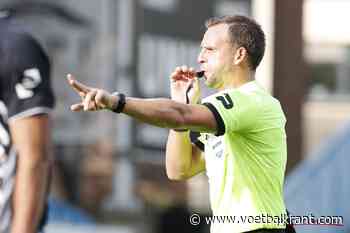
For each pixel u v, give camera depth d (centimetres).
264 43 1237
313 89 4641
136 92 2916
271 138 1192
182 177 1324
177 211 2959
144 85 2930
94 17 2894
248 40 1220
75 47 2883
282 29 3139
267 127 1182
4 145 1218
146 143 2919
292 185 2648
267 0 3128
